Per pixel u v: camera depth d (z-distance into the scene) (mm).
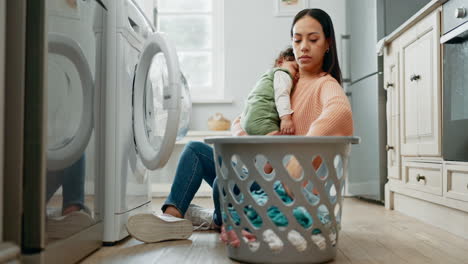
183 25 3533
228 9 3404
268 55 3377
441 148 1752
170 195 1519
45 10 917
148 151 1444
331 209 1080
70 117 1075
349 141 1069
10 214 888
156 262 1142
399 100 2238
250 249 1082
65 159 1042
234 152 1051
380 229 1700
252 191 1291
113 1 1390
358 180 2932
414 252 1280
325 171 1207
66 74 1049
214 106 3393
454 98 1600
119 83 1380
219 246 1345
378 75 2549
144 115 1590
